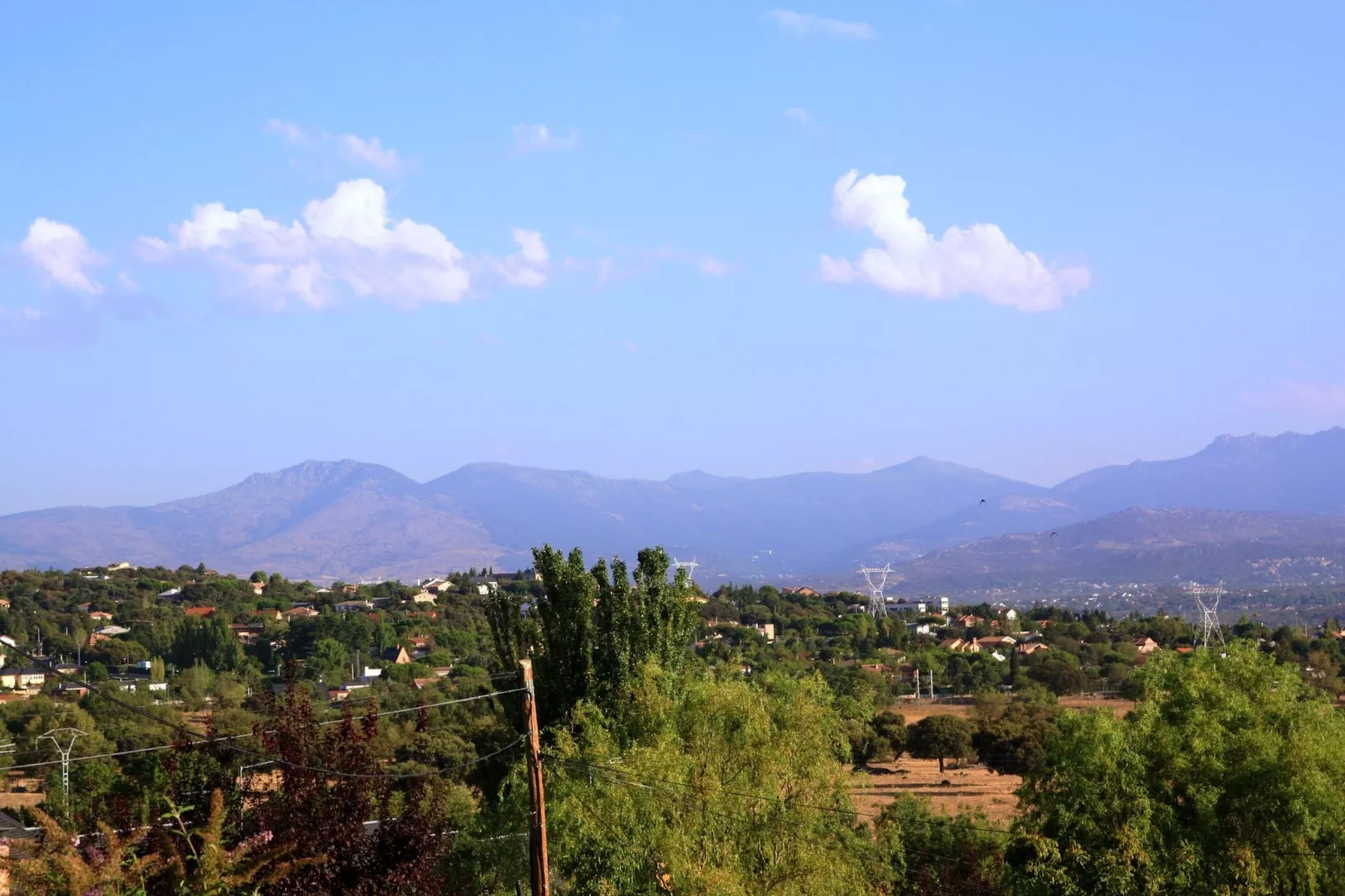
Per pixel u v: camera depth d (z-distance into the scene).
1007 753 89.50
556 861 27.77
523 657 37.16
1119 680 131.00
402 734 69.25
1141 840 28.66
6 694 98.25
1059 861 29.59
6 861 13.81
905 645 183.50
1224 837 29.09
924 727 92.19
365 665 142.75
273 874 15.41
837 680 121.38
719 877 24.95
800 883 27.19
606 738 29.84
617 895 26.41
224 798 19.05
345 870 19.09
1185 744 29.92
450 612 198.88
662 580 37.03
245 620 187.38
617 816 26.92
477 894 28.66
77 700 88.19
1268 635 175.25
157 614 186.12
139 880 14.60
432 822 20.61
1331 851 28.34
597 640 36.44
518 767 30.44
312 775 19.41
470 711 79.88
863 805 56.22
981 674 142.88
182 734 19.61
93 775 46.25
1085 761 29.72
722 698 29.47
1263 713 31.11
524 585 89.88
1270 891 28.42
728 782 28.38
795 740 29.02
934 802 72.88
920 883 37.62
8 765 59.78
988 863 36.50
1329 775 29.11
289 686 21.48
